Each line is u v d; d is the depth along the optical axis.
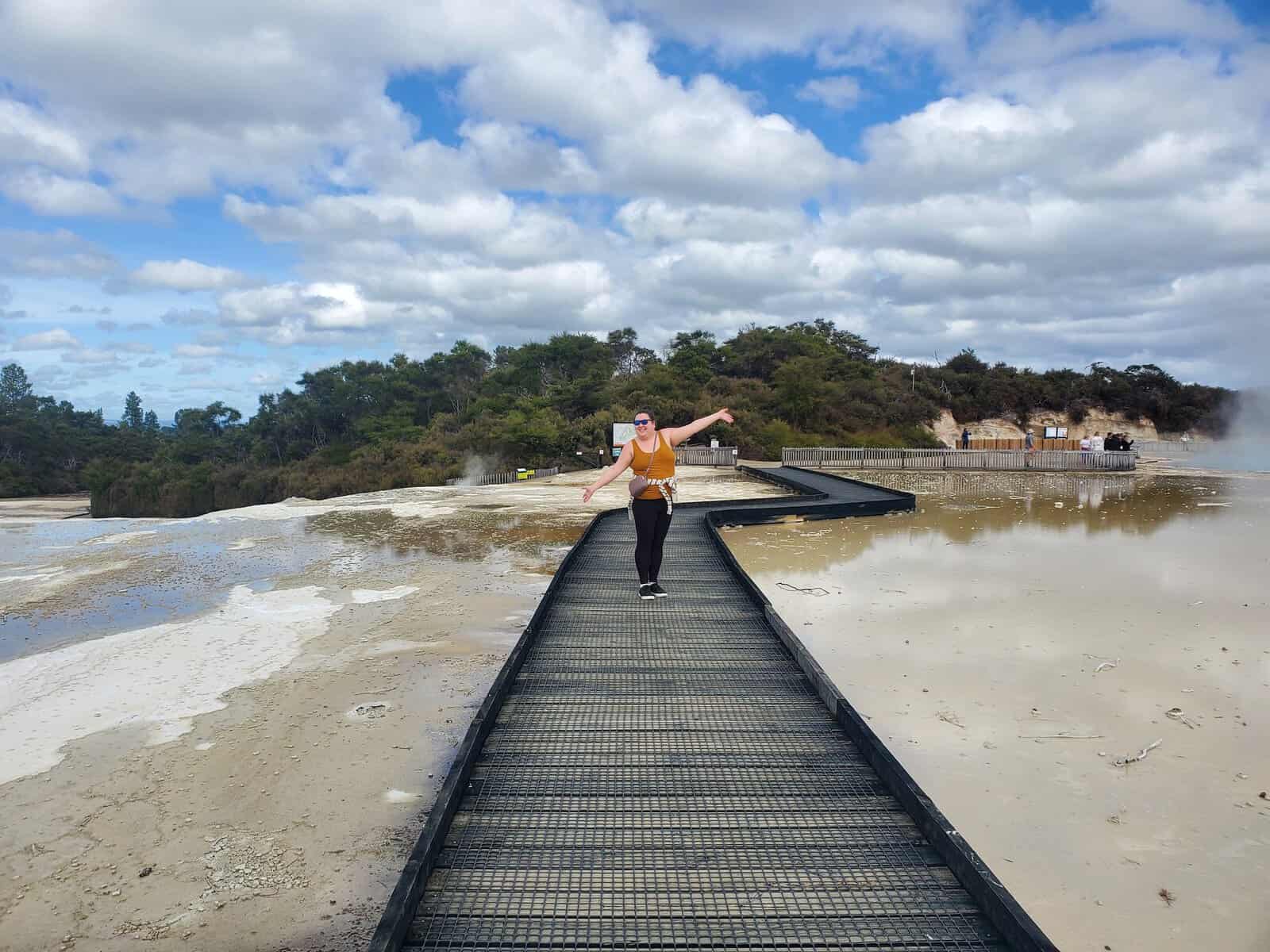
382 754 4.09
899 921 2.33
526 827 2.83
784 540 11.34
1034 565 9.48
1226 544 10.95
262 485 43.38
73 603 7.43
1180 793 3.78
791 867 2.59
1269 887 3.04
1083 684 5.31
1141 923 2.82
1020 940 2.12
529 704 4.02
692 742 3.56
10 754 4.13
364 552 10.05
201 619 6.82
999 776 3.96
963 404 43.56
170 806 3.58
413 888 2.29
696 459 27.66
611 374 47.41
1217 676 5.48
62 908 2.84
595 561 7.95
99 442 69.06
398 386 52.53
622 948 2.20
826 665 5.71
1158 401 47.03
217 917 2.79
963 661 5.81
